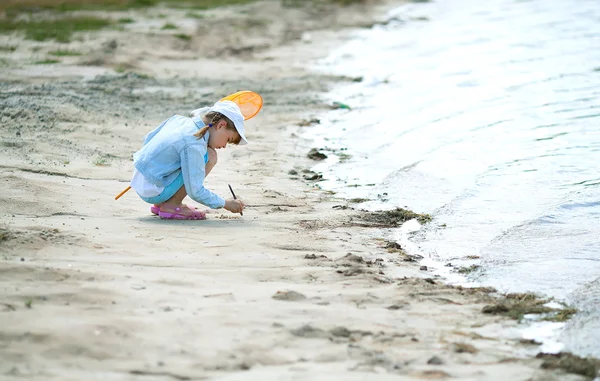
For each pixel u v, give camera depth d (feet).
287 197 53.01
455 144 66.08
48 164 55.16
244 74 98.27
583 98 78.43
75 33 120.37
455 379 27.45
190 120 45.88
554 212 49.21
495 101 79.82
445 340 31.04
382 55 109.91
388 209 51.24
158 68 99.81
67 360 26.86
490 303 35.65
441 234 46.44
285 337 29.99
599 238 44.78
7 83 83.56
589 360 29.58
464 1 160.86
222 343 29.09
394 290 36.50
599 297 36.68
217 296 33.68
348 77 96.73
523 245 44.21
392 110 79.77
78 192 49.39
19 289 32.45
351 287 36.45
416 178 57.72
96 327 29.35
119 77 91.04
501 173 57.62
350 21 142.61
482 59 101.30
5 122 65.57
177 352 28.09
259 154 65.05
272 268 38.27
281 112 80.07
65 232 40.70
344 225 47.50
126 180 53.78
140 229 43.14
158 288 33.99
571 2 143.64
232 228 44.73
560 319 34.04
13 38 114.93
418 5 160.45
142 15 144.05
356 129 73.31
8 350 27.14
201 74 97.25
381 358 28.73
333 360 28.48
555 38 110.93
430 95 84.79
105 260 37.40
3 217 42.60
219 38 122.21
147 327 29.81
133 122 71.31
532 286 38.34
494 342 31.32
